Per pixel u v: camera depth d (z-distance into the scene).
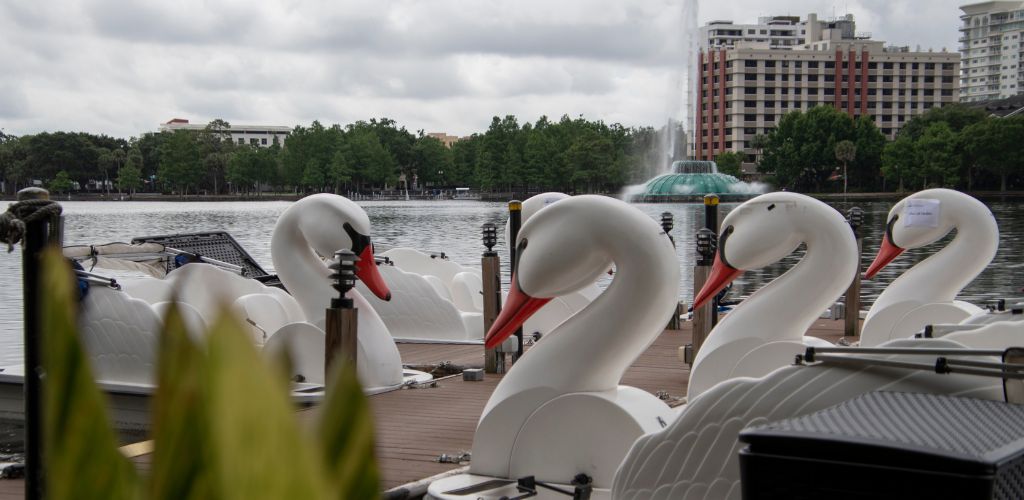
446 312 13.44
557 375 5.91
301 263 10.69
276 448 0.79
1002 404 2.92
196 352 0.79
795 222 8.45
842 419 2.64
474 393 9.81
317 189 114.19
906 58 135.62
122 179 101.62
